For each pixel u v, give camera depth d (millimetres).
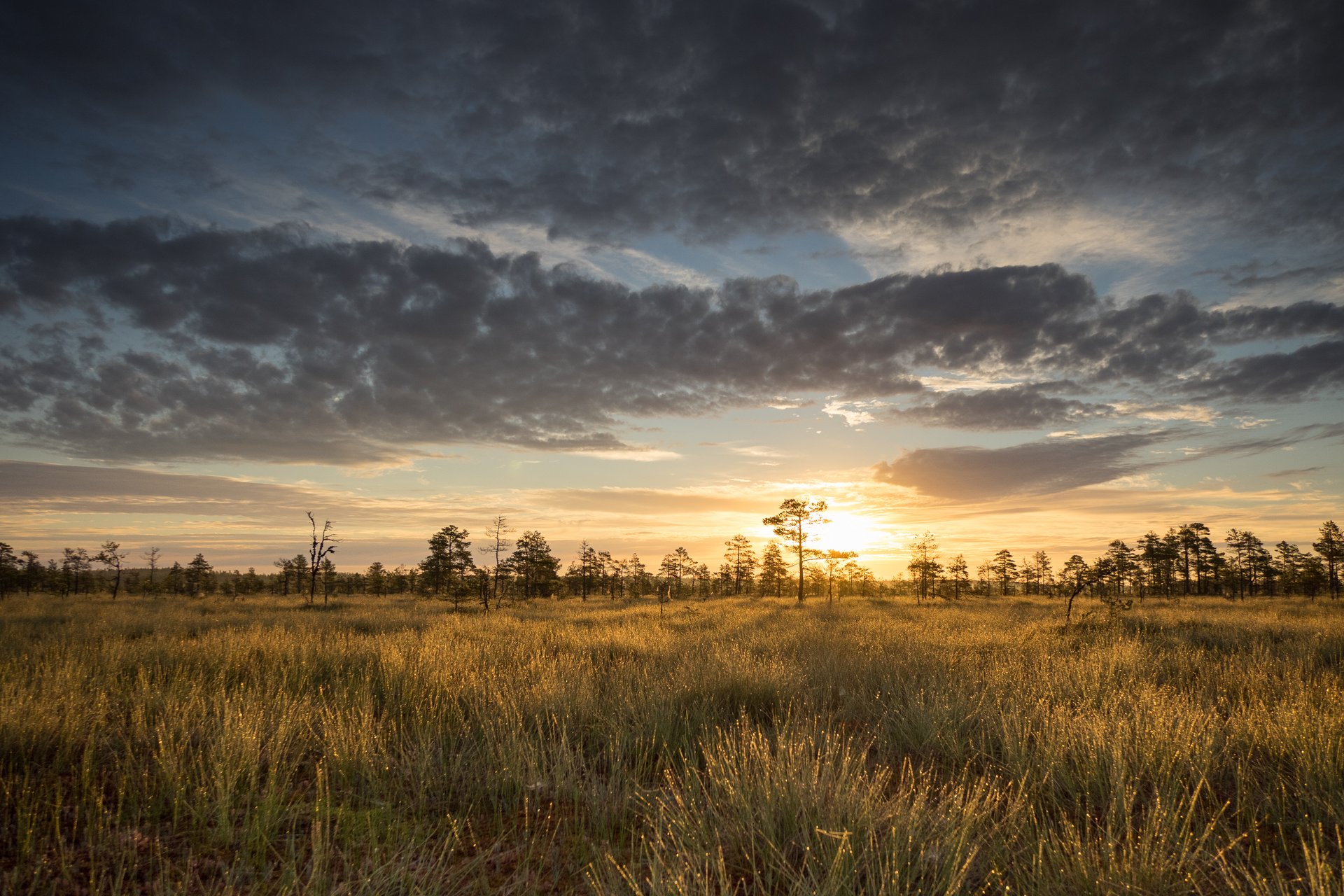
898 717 6668
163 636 13242
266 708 6406
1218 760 4977
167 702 6312
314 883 3045
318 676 9016
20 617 20594
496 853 3727
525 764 5066
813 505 45344
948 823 3598
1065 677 8109
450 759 5270
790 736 5094
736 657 9266
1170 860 3217
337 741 5273
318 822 3434
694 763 4738
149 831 3889
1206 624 16891
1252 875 3301
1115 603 15266
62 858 3219
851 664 9414
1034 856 3359
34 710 5699
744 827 3787
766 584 70375
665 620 22000
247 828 3760
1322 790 4312
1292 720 5441
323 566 36562
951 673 8727
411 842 3408
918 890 3029
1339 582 53531
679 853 3074
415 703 7066
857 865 3174
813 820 3754
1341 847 3160
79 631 15297
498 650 11461
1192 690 7879
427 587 40062
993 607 34500
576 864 3553
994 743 5840
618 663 9961
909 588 76125
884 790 4684
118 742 5520
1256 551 61219
